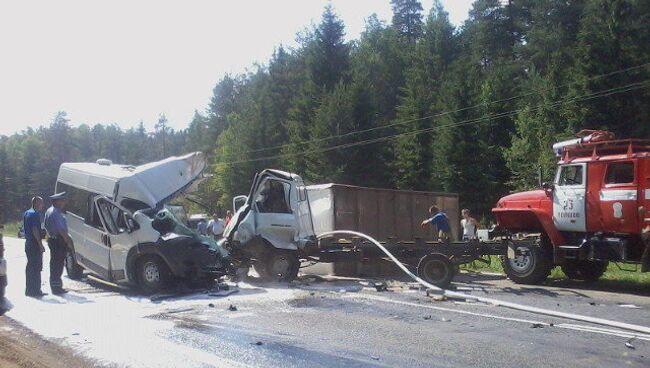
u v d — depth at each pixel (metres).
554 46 50.12
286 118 69.00
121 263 12.06
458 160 44.31
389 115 66.25
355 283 13.53
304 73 69.69
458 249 14.06
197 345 7.41
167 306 10.23
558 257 13.67
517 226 14.97
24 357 6.98
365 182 49.38
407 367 6.43
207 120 102.88
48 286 12.99
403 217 17.92
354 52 73.69
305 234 13.96
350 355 6.91
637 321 9.04
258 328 8.39
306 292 11.88
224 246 13.94
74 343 7.59
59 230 11.83
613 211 12.77
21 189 103.69
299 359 6.74
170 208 13.40
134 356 6.93
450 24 66.44
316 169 50.12
